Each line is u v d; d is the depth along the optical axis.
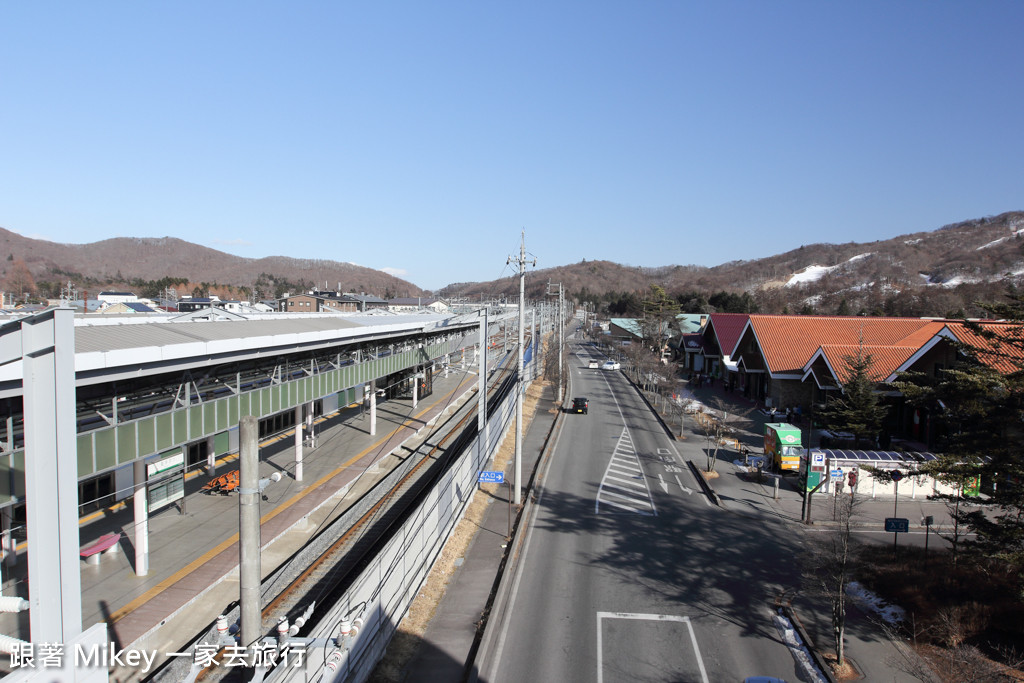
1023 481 14.23
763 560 19.25
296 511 21.92
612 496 25.80
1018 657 13.26
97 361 13.92
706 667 13.44
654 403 48.75
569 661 13.60
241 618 9.12
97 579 16.58
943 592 16.38
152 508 19.66
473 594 16.70
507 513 23.50
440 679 12.59
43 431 8.41
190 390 19.41
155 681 12.04
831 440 31.36
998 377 14.61
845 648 14.23
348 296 105.31
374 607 12.84
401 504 23.95
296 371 25.22
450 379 59.88
